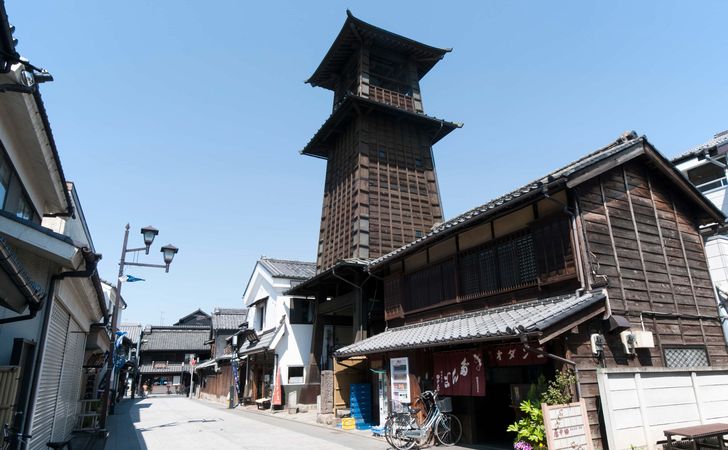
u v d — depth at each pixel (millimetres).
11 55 5109
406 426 11820
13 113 6652
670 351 10273
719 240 14203
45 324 7785
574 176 9867
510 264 11758
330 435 14734
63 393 11422
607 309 9375
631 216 11102
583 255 9812
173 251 17609
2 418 5875
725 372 10523
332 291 23453
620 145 11273
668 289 10945
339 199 24422
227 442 13633
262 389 29531
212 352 48062
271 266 29828
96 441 14258
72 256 7023
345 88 27250
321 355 23031
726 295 12836
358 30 24641
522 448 8820
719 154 16094
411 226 22766
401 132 24875
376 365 15844
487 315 11641
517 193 11617
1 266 4656
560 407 8242
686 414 9438
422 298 15078
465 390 11258
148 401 39812
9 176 7648
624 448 8312
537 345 9703
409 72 26453
